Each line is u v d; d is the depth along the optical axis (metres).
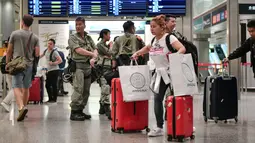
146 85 4.82
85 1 10.10
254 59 5.72
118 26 12.44
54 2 10.11
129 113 4.93
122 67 4.76
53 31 10.61
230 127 5.49
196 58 5.09
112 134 4.86
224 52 18.06
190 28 10.21
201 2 13.84
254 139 4.55
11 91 7.16
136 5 10.08
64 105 8.62
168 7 10.10
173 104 4.38
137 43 6.03
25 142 4.35
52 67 9.25
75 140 4.46
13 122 5.92
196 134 4.91
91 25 12.42
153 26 4.60
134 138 4.58
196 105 8.31
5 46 8.35
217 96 5.83
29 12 10.05
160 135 4.73
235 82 5.96
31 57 6.24
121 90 4.92
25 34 6.13
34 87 8.92
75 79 6.13
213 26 12.68
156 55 4.58
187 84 4.39
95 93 12.02
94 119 6.27
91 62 5.92
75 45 6.00
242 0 10.34
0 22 17.64
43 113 7.08
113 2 10.07
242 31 11.60
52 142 4.35
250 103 8.87
